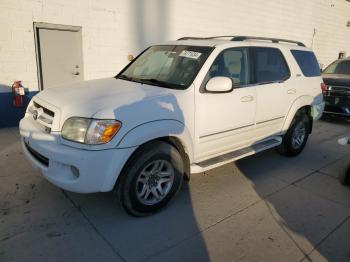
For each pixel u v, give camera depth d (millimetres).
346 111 7504
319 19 14977
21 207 3279
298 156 5344
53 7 6426
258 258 2729
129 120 2830
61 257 2604
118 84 3615
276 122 4574
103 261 2586
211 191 3871
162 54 4043
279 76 4578
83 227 3004
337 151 5699
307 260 2729
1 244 2707
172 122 3117
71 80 7074
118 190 2971
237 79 3918
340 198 3871
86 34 7035
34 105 3424
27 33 6238
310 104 5105
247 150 4172
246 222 3250
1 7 5844
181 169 3344
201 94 3418
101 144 2701
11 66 6199
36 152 3127
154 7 8078
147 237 2916
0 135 5727
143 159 2980
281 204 3654
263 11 11531
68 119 2807
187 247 2812
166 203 3355
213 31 9836
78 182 2729
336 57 17578
